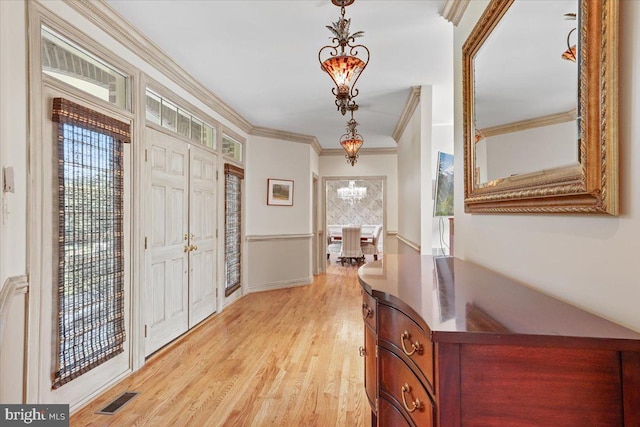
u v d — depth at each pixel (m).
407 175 4.95
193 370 2.82
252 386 2.56
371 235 9.93
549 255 1.21
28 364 1.91
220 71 3.50
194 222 3.89
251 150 5.66
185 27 2.67
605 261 0.94
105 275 2.50
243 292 5.45
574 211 1.04
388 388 1.37
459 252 2.28
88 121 2.28
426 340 0.98
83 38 2.29
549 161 1.18
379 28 2.65
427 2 2.32
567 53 1.08
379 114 4.91
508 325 0.88
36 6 1.95
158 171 3.18
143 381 2.64
